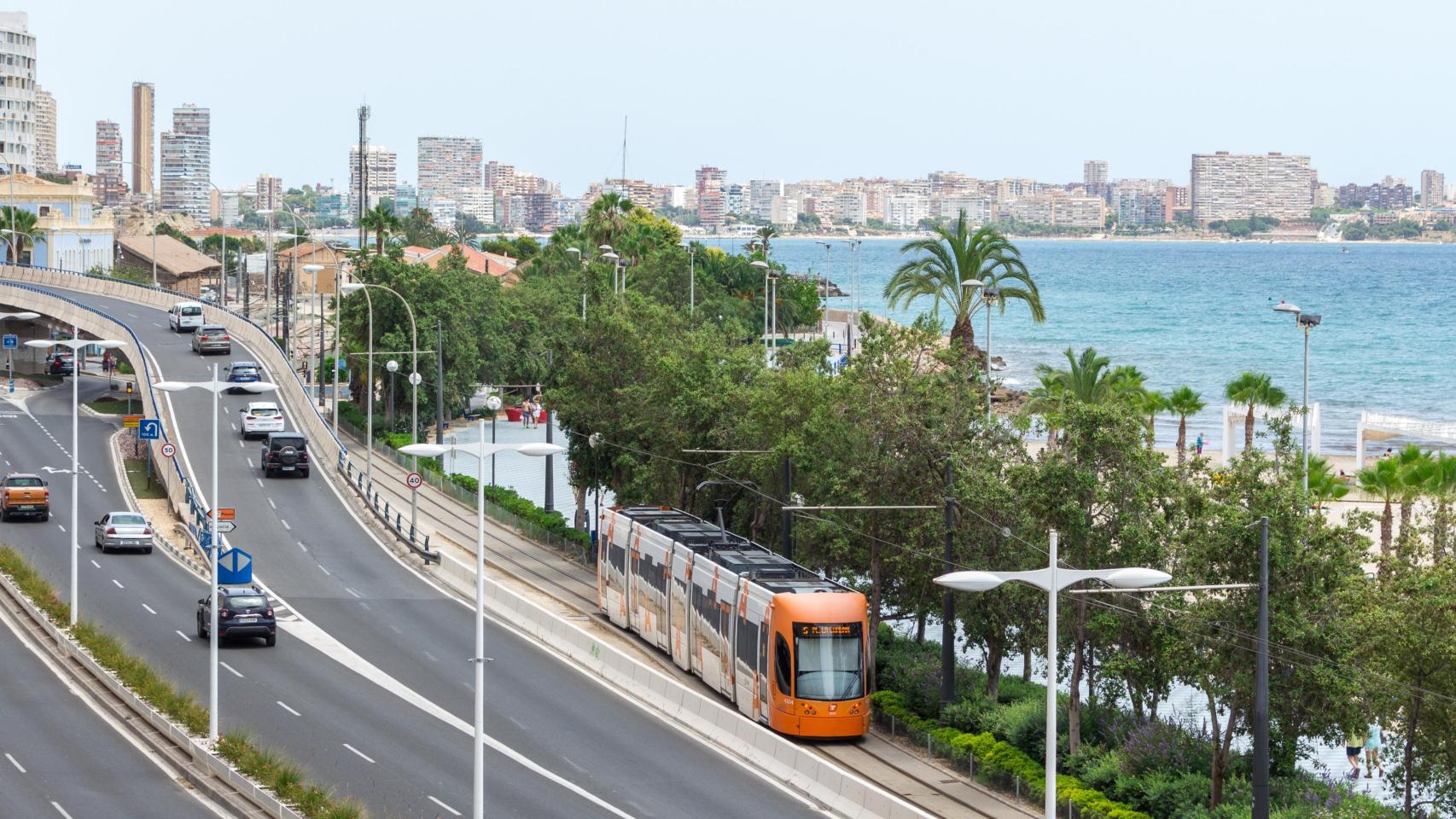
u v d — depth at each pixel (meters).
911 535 63.28
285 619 76.38
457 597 84.31
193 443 122.06
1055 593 34.22
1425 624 45.59
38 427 132.12
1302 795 50.00
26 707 58.59
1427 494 85.62
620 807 49.19
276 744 54.44
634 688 65.75
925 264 108.94
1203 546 48.94
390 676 66.12
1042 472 54.88
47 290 190.25
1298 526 48.22
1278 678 48.72
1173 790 50.25
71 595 75.06
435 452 41.31
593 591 87.62
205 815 46.38
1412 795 53.88
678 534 72.19
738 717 57.75
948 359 69.75
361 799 48.19
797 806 50.41
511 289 184.25
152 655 67.56
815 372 77.44
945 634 60.19
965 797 52.31
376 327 143.50
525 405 168.12
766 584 61.09
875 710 62.38
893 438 65.62
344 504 107.62
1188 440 165.75
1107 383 111.88
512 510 109.56
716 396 84.94
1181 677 52.22
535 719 60.28
